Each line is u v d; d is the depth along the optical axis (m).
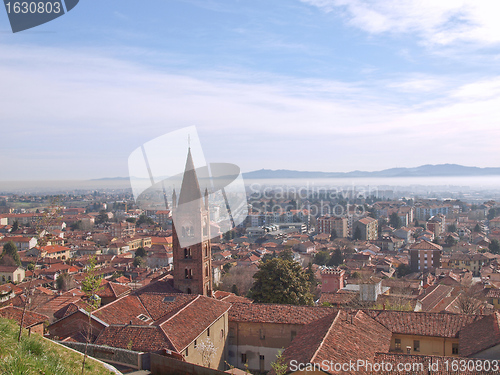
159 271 137.00
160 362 33.06
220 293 72.81
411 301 78.12
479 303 80.81
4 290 89.00
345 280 112.44
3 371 18.28
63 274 120.06
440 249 156.38
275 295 70.81
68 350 26.48
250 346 55.78
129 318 52.50
